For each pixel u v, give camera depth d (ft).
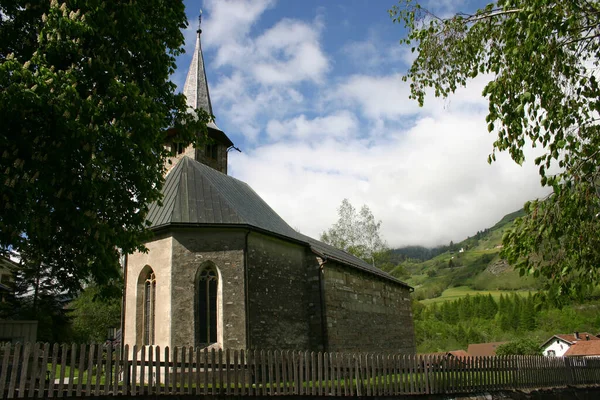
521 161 29.60
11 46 43.88
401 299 120.67
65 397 34.76
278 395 44.73
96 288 55.21
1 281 130.93
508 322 303.07
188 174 78.33
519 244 28.94
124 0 43.50
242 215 73.61
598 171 27.89
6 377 32.83
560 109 29.12
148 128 42.22
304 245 83.25
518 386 63.46
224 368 43.62
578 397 69.72
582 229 27.50
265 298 71.67
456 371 55.88
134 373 38.04
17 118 36.11
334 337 81.10
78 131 35.83
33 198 36.40
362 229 175.42
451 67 37.35
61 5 38.52
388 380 50.37
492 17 33.96
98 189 39.29
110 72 41.83
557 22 27.50
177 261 66.74
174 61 52.80
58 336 120.67
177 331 64.23
